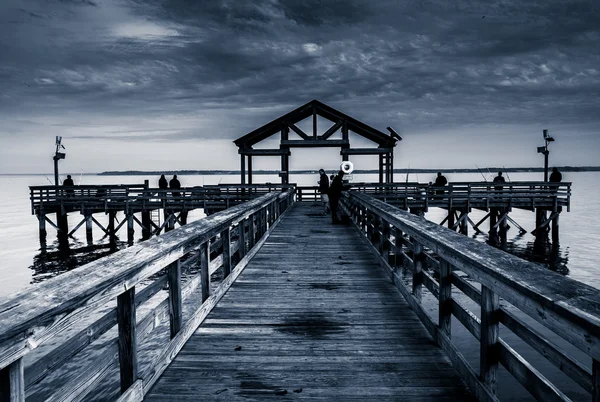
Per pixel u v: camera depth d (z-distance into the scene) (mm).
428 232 3781
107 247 23625
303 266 7453
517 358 2377
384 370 3422
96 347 7934
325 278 6594
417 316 4766
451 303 3666
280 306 5180
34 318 1635
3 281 16297
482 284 2686
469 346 8234
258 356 3713
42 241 25016
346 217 15320
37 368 1845
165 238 3668
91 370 2367
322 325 4504
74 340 2135
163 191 23609
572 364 1805
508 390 6430
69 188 24891
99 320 2441
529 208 22812
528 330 2244
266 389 3131
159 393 3068
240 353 3773
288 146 23328
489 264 2410
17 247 23797
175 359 3646
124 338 2725
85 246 23984
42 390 6109
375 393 3061
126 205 24141
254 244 8922
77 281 2174
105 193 24922
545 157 26516
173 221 23656
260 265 7547
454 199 22844
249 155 23781
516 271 2236
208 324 4535
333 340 4078
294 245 9656
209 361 3607
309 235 11242
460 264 3057
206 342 4031
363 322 4594
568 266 17391
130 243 24234
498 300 2672
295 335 4215
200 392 3086
